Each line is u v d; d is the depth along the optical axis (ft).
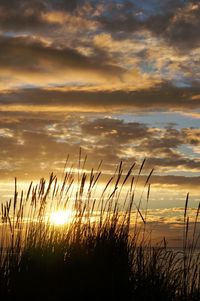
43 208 14.98
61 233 14.94
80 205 15.65
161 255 15.01
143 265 14.71
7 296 13.15
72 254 14.35
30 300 13.28
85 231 15.39
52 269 13.87
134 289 14.24
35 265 13.80
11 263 13.73
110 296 13.70
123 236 15.34
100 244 14.76
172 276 14.83
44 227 14.66
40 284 13.50
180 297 14.26
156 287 14.20
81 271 13.96
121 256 14.76
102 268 14.11
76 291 13.61
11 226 14.33
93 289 13.69
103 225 15.66
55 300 13.37
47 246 14.14
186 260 14.65
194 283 14.35
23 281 13.43
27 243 14.10
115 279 13.94
